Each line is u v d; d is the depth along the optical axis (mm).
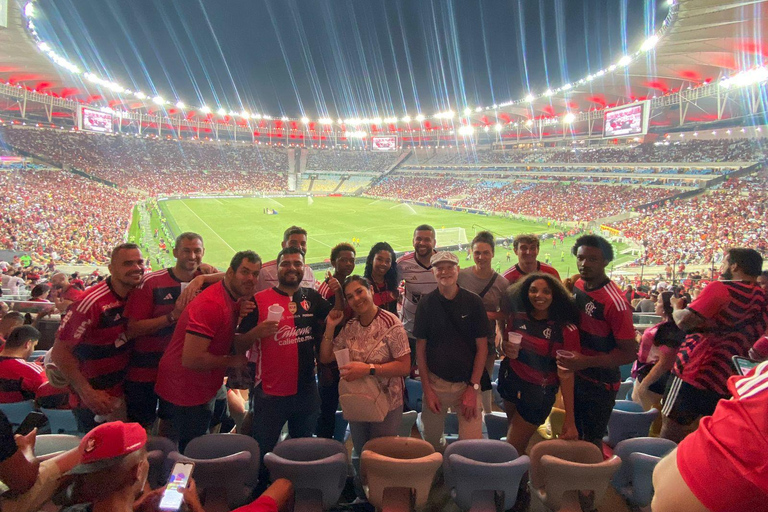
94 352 4371
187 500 2738
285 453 3729
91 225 34938
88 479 2398
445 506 3975
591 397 4305
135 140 81250
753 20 31266
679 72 46438
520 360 4379
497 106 72312
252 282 4254
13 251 23734
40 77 57844
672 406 4102
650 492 3648
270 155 97625
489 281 5688
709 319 3799
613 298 4137
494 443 3715
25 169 52281
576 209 49031
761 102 45500
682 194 42250
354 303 4211
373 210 59625
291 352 4316
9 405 5074
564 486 3471
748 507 1502
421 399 5629
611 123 56500
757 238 28344
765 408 1544
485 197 63312
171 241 34406
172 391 4332
